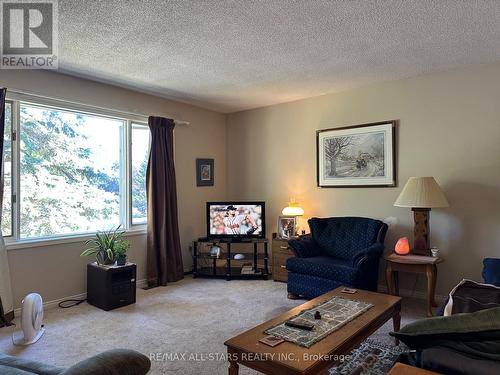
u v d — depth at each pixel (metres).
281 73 3.63
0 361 1.53
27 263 3.30
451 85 3.56
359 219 3.95
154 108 4.52
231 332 2.81
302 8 2.29
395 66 3.45
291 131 4.82
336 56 3.15
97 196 4.04
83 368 1.16
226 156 5.56
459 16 2.41
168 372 2.19
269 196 5.07
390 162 3.93
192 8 2.27
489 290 1.97
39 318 2.73
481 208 3.39
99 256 3.55
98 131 4.05
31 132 3.45
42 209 3.53
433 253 3.36
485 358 1.14
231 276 4.55
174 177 4.60
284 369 1.61
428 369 1.19
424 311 3.27
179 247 4.59
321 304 2.37
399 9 2.31
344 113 4.31
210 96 4.55
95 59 3.18
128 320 3.07
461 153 3.51
